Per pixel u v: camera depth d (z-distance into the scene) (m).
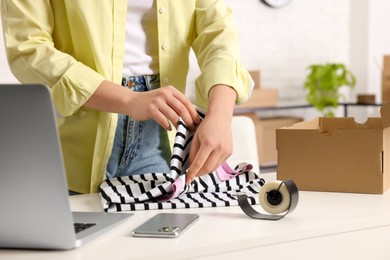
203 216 1.02
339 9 5.58
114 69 1.36
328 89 4.82
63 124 1.43
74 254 0.80
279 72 5.29
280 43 5.28
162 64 1.43
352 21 5.65
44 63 1.22
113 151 1.37
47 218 0.80
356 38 5.64
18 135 0.77
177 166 1.13
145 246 0.83
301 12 5.38
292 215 1.01
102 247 0.83
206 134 1.09
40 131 0.76
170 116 1.13
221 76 1.25
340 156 1.26
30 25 1.28
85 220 0.98
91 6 1.33
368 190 1.24
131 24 1.40
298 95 5.40
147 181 1.21
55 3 1.36
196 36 1.50
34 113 0.75
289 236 0.90
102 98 1.18
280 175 1.32
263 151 4.58
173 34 1.43
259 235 0.87
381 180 1.23
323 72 4.82
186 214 1.00
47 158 0.77
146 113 1.14
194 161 1.07
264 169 4.50
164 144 1.43
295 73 5.38
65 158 1.44
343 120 1.44
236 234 0.88
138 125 1.37
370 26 5.57
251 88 1.33
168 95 1.14
